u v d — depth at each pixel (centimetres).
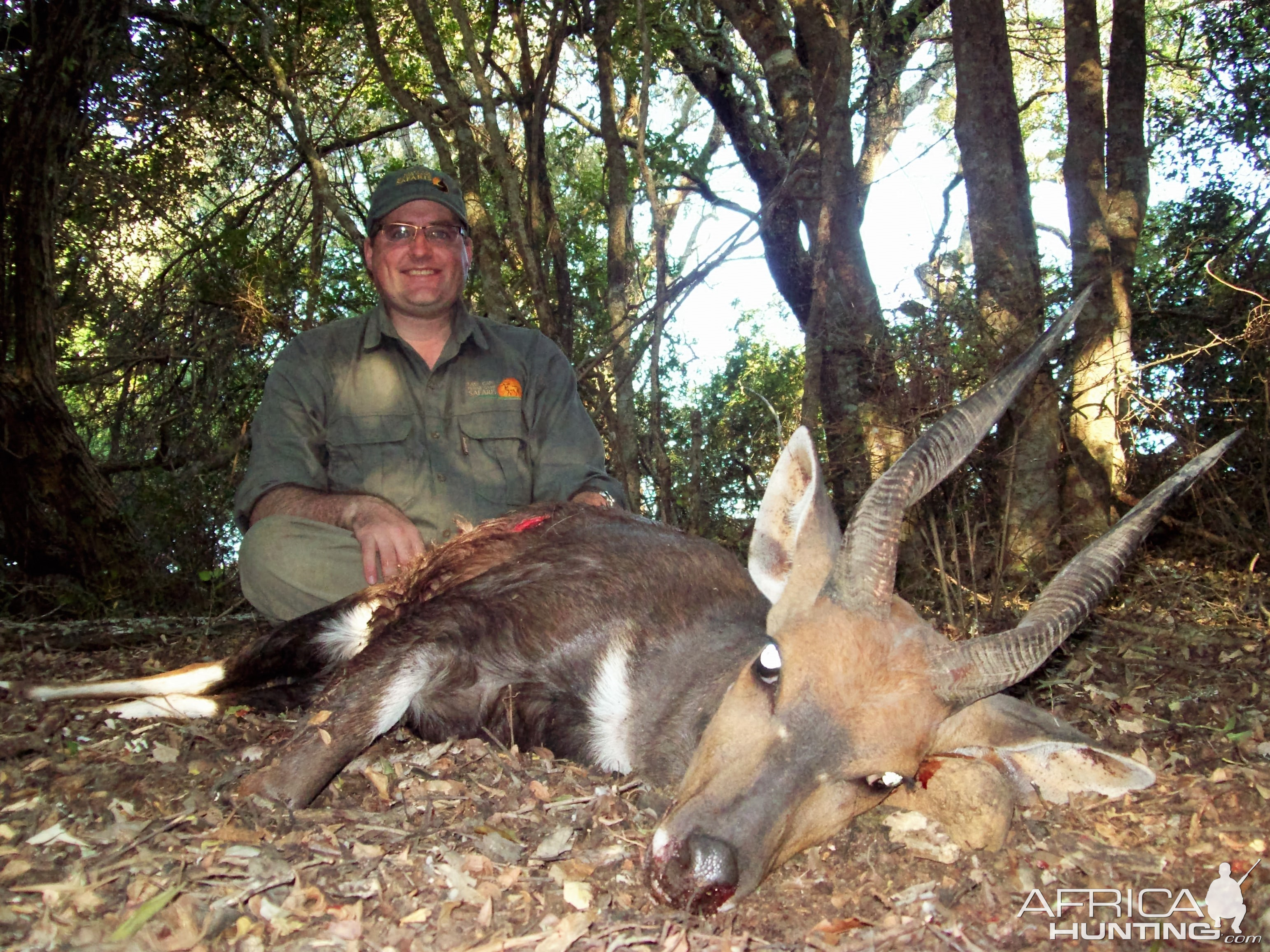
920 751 91
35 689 133
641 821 101
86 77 240
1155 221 352
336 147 320
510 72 388
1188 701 147
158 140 296
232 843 90
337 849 90
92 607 225
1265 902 90
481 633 117
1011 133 222
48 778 103
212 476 272
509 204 232
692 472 247
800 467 102
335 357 152
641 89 218
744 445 267
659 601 118
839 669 89
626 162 274
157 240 302
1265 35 322
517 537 128
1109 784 100
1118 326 240
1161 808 109
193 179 306
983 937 85
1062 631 89
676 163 290
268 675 137
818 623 91
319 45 318
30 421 230
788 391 319
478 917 82
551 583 118
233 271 285
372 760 115
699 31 318
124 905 80
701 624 116
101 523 236
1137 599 210
